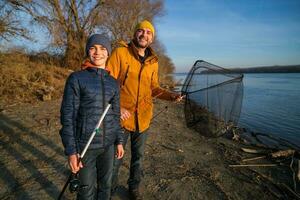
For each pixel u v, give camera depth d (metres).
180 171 4.62
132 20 25.80
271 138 8.78
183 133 7.48
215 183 4.22
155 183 4.10
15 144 5.68
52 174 4.29
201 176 4.45
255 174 4.72
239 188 4.12
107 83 2.51
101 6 21.80
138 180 3.36
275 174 4.83
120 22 24.88
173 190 3.91
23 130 6.73
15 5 15.47
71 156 2.27
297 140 8.75
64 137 2.29
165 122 8.98
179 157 5.36
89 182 2.48
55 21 18.88
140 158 3.29
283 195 4.00
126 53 3.03
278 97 21.97
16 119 7.88
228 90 3.33
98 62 2.52
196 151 5.87
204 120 3.41
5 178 4.12
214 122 3.39
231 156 5.65
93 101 2.39
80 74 2.42
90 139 2.36
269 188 4.19
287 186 4.26
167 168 4.73
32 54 18.22
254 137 8.71
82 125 2.38
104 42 2.50
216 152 5.88
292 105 17.27
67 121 2.31
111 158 2.60
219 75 3.37
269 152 5.98
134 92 3.06
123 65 3.03
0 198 3.56
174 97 3.37
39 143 5.78
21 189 3.80
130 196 3.39
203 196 3.79
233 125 3.44
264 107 16.47
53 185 3.93
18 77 12.39
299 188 4.29
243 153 5.98
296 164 5.26
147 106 3.18
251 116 13.32
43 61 18.50
